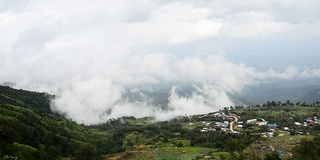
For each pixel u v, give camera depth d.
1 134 169.25
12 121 198.62
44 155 182.62
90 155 177.12
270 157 155.38
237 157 179.88
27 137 193.50
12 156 154.62
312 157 146.25
